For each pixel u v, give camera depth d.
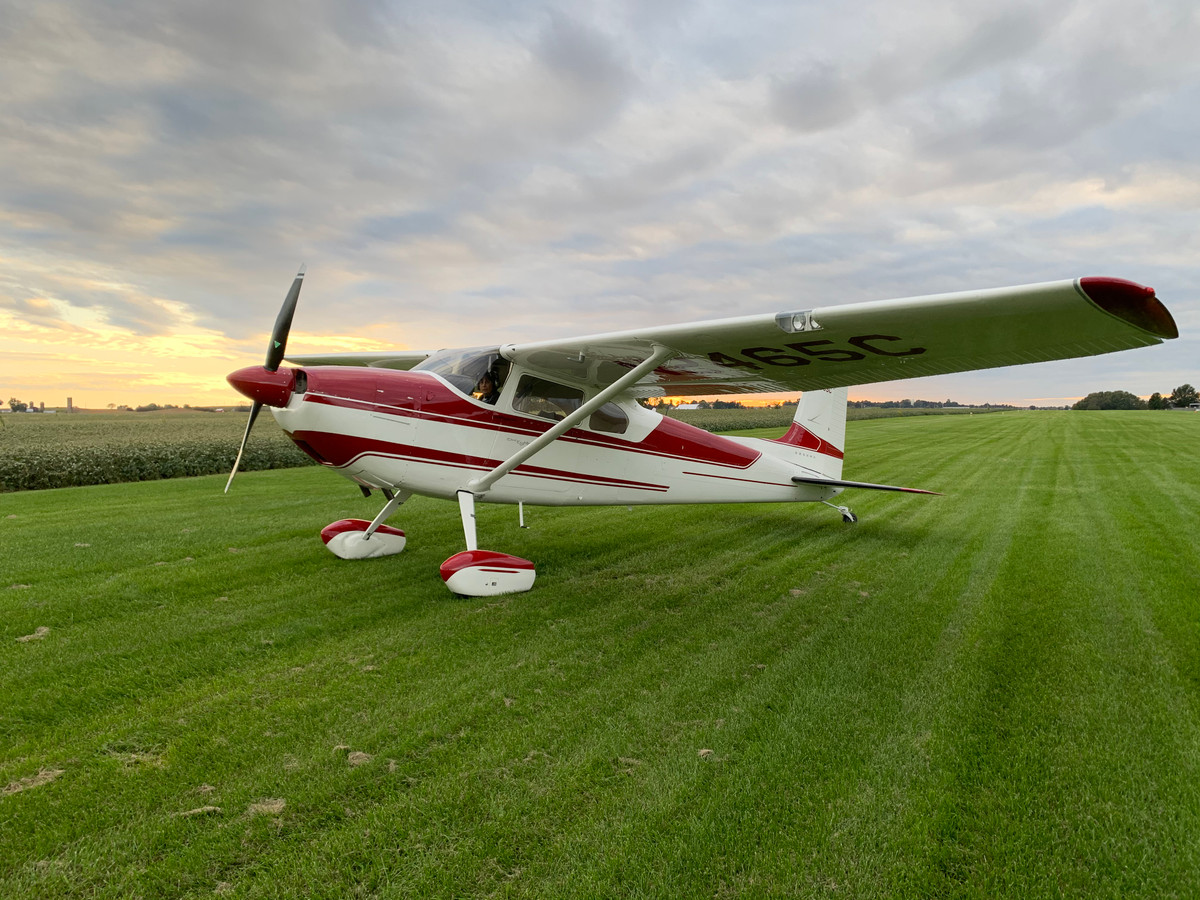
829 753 2.55
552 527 7.35
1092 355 3.35
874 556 6.04
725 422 32.16
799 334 3.64
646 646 3.72
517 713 2.86
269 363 4.35
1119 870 1.93
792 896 1.82
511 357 4.94
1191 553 5.82
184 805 2.16
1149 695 3.06
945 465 13.45
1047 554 5.92
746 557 6.00
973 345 3.51
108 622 3.90
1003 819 2.15
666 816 2.14
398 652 3.55
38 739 2.57
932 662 3.48
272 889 1.80
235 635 3.73
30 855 1.91
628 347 4.36
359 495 9.28
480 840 2.01
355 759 2.46
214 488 9.95
